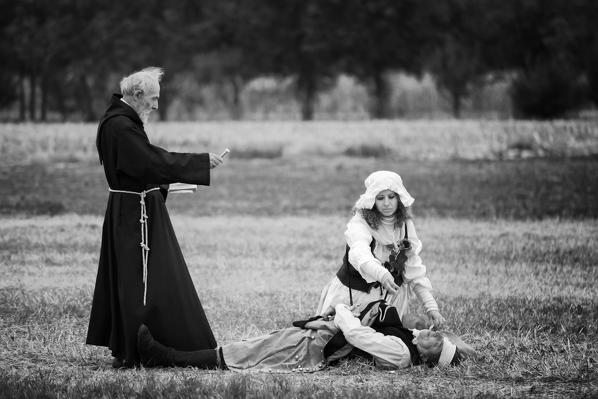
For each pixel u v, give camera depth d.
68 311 24.50
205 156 18.48
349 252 19.22
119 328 18.61
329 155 89.19
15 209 48.81
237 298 26.61
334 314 19.41
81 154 86.81
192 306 18.80
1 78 181.75
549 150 84.94
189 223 44.38
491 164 75.81
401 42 177.88
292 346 18.61
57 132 101.38
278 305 25.66
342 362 18.81
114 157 18.56
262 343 18.67
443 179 64.62
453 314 24.22
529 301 26.08
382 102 181.12
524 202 51.31
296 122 120.12
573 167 70.12
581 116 129.12
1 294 26.69
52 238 37.94
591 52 138.88
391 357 18.34
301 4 179.62
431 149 89.19
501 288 28.11
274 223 44.44
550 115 123.00
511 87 130.75
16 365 19.05
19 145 91.75
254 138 98.56
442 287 28.22
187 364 18.41
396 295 19.45
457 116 178.12
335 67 180.88
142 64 183.25
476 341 21.27
